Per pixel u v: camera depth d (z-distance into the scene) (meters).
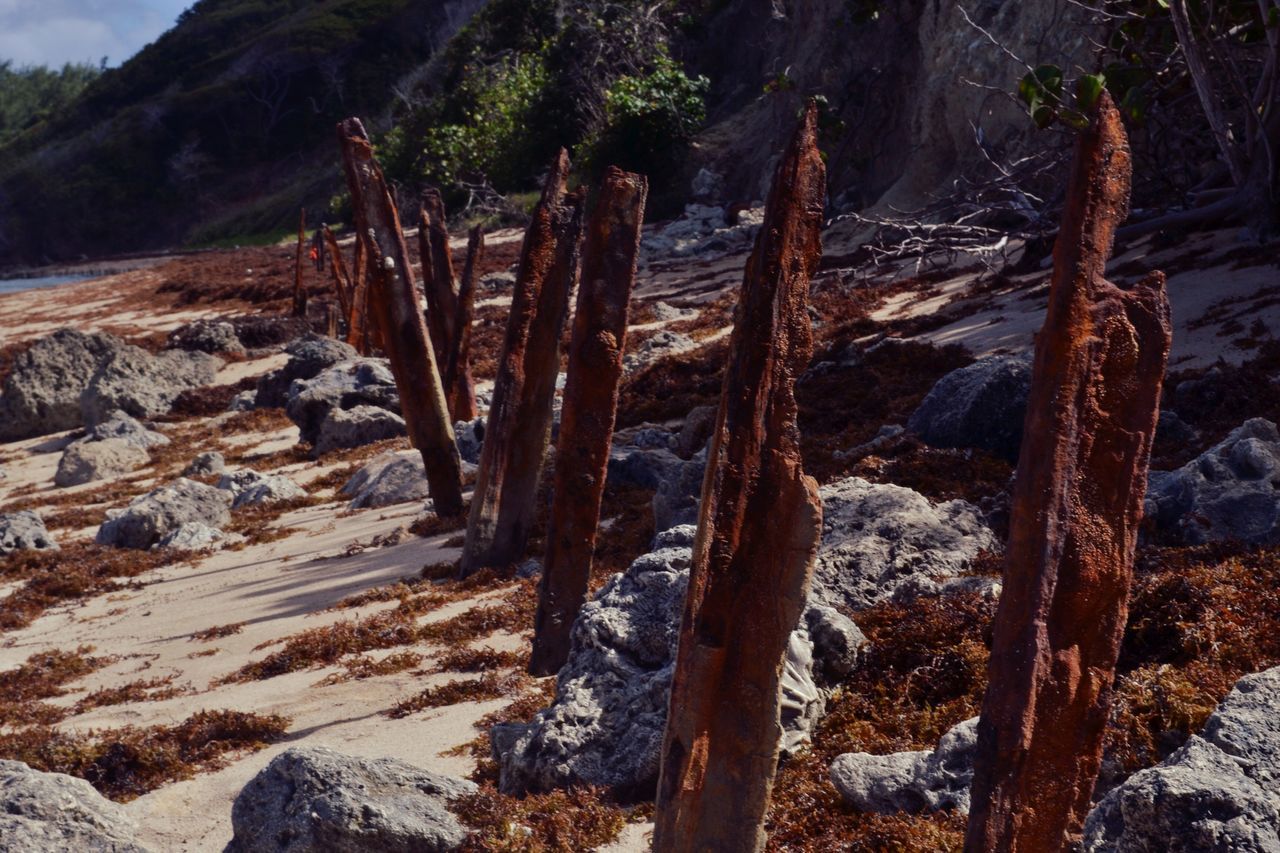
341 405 24.88
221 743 8.69
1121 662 6.77
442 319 20.41
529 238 12.25
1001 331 20.12
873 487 9.52
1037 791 3.81
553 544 9.20
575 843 5.96
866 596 8.38
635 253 9.18
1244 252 19.89
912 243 26.95
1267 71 20.33
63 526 20.98
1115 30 23.88
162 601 14.55
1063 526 3.62
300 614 12.41
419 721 8.61
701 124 55.47
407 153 80.19
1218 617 6.55
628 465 15.38
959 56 34.66
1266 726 4.56
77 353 33.94
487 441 12.57
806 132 4.51
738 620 4.55
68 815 6.45
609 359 8.99
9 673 11.88
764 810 4.57
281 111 118.38
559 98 65.12
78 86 170.75
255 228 107.00
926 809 5.59
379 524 16.33
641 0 66.12
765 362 4.48
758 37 59.69
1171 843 4.06
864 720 6.87
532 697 8.56
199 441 27.95
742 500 4.50
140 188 115.44
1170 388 13.79
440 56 106.00
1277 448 8.92
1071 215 3.64
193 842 7.12
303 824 5.69
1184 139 24.50
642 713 6.74
